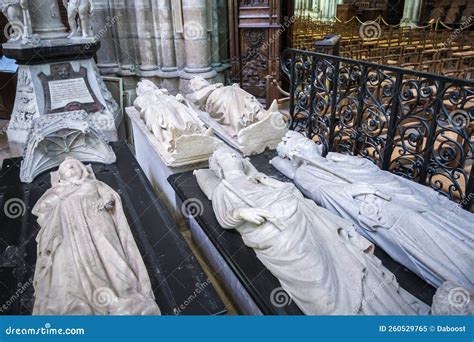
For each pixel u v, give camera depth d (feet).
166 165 9.96
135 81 18.62
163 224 7.99
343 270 5.56
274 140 11.14
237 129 11.10
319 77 11.76
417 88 8.44
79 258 5.70
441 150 8.74
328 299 5.16
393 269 6.36
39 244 6.38
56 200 7.16
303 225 6.15
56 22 14.47
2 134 17.26
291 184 7.34
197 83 13.34
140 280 5.81
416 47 21.57
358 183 7.33
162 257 6.91
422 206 6.69
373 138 9.95
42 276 5.66
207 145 10.05
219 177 8.68
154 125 11.26
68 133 10.67
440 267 5.69
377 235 6.71
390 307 5.10
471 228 6.05
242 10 15.88
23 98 13.88
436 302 4.96
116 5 17.11
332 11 49.75
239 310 7.22
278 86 16.10
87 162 11.04
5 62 18.69
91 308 5.08
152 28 17.49
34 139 10.09
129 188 9.64
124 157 11.63
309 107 12.13
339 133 11.25
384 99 13.55
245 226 6.92
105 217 6.68
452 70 18.21
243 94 11.96
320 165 8.41
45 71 13.93
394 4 42.45
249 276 6.17
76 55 14.44
